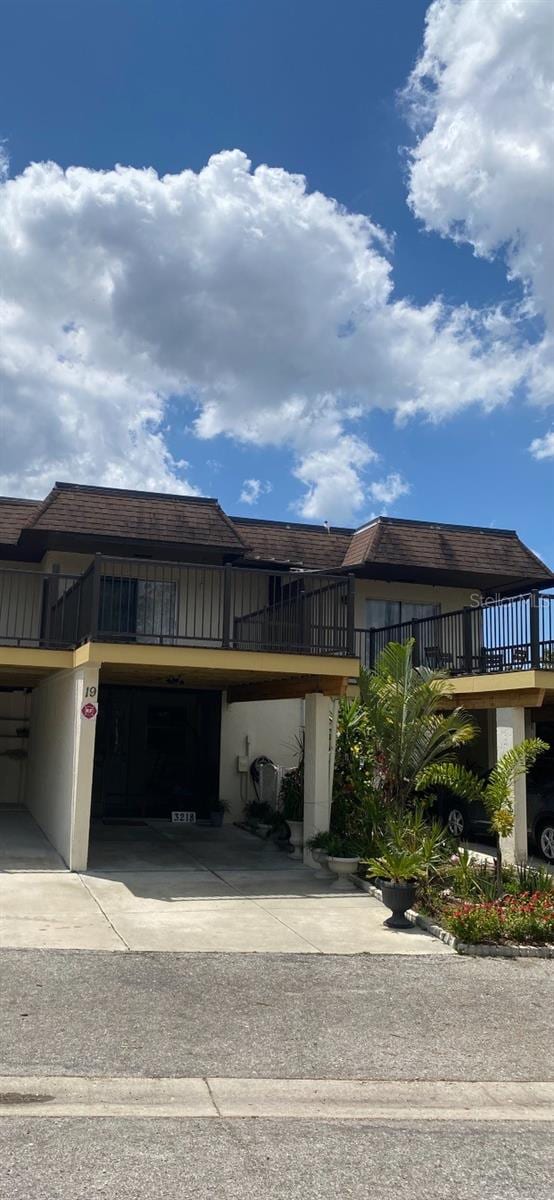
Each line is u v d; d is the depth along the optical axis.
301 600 12.99
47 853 12.88
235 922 9.26
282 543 19.06
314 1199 3.88
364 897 10.75
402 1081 5.37
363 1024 6.32
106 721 17.81
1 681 16.64
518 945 8.59
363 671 12.23
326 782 12.73
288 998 6.80
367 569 18.27
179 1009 6.42
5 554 17.80
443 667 14.88
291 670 11.95
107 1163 4.12
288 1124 4.70
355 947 8.48
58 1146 4.29
